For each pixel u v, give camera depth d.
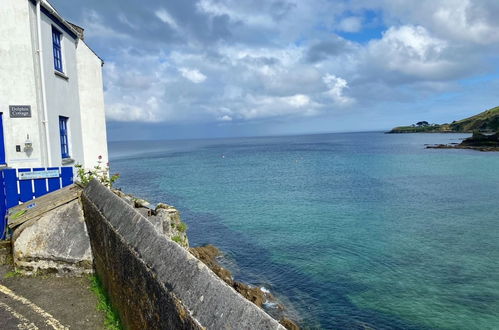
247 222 26.16
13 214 8.18
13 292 6.78
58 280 7.29
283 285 15.62
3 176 9.31
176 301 3.16
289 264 17.94
